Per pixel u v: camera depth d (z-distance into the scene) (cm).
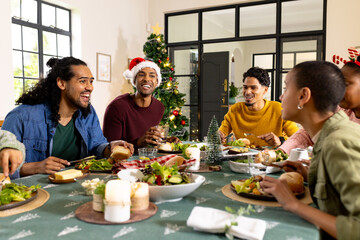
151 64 262
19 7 409
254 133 265
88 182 108
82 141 183
